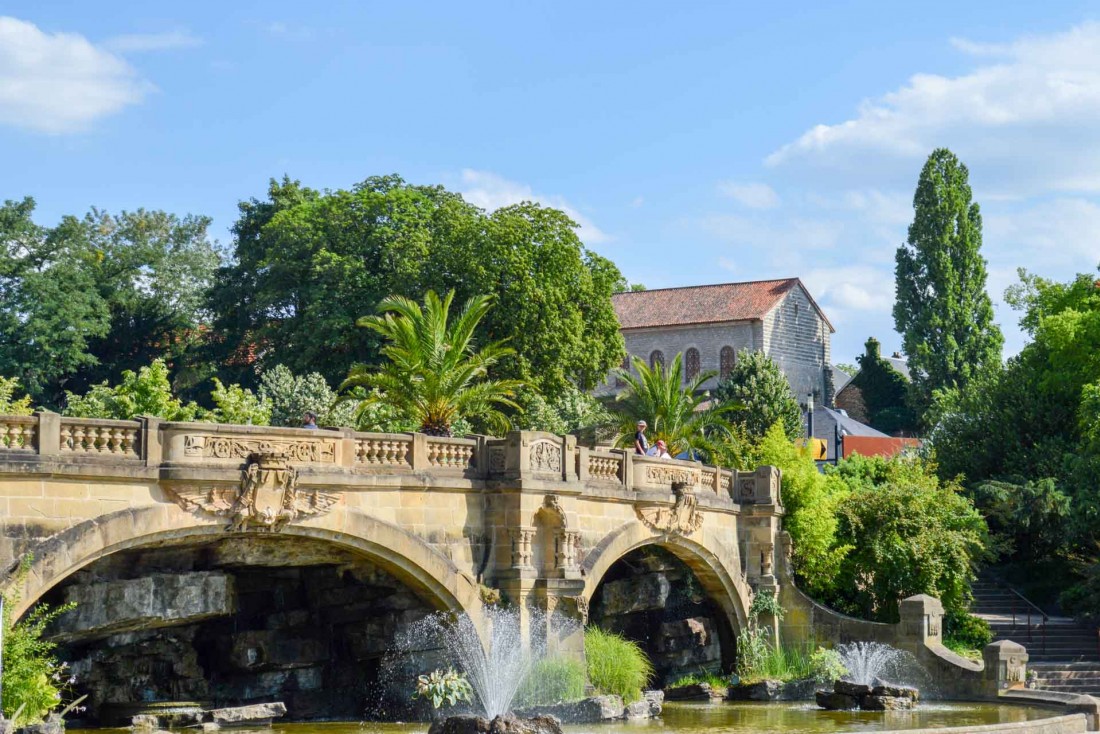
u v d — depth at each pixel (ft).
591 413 203.51
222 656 111.65
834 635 145.69
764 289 313.32
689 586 145.59
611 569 139.74
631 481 126.82
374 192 233.35
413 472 107.14
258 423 149.48
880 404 337.72
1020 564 190.08
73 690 104.06
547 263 212.84
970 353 310.45
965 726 97.55
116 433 90.84
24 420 86.28
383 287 217.56
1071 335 204.13
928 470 172.24
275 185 262.67
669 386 172.76
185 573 103.91
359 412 137.18
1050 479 185.16
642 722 111.75
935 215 314.35
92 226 290.15
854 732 101.19
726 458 170.71
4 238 254.47
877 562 155.63
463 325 135.95
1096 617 164.86
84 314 252.21
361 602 115.55
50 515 87.04
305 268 227.20
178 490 93.20
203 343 272.10
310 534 100.22
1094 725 114.73
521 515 112.16
